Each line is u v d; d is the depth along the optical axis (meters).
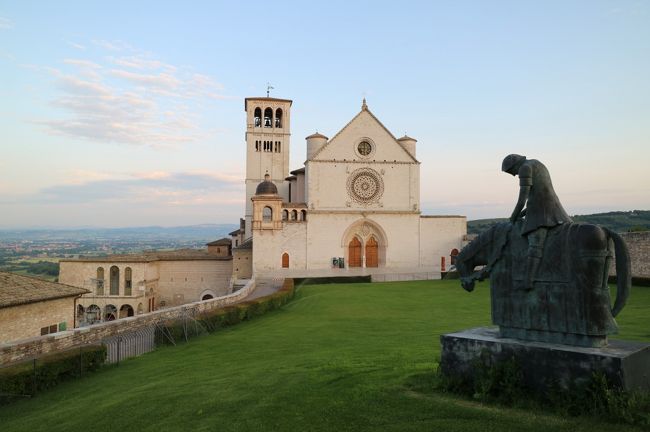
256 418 11.46
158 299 72.19
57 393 17.88
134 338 24.62
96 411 13.80
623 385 9.47
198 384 15.81
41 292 34.03
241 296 44.94
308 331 28.08
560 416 9.73
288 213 71.38
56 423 13.45
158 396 14.55
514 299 11.77
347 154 72.81
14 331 31.09
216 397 13.63
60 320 35.88
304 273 67.19
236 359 20.91
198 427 11.35
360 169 73.06
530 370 10.76
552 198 11.52
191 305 34.47
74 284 67.69
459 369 12.05
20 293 32.34
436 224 74.88
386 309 36.94
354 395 12.35
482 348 11.62
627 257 10.66
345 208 72.25
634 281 44.50
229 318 32.88
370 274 64.12
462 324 28.50
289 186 87.38
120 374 20.05
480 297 42.88
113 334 26.27
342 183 72.44
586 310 10.51
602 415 9.39
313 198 71.38
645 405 9.21
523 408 10.34
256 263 69.06
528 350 10.81
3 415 15.52
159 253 77.06
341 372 15.10
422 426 10.02
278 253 69.62
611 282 46.00
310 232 70.75
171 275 73.00
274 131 89.25
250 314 35.50
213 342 26.73
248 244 75.00
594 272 10.47
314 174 71.69
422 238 74.38
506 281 11.99
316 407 11.80
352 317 33.38
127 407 13.69
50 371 18.56
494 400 10.91
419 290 50.12
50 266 153.62
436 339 22.72
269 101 89.31
